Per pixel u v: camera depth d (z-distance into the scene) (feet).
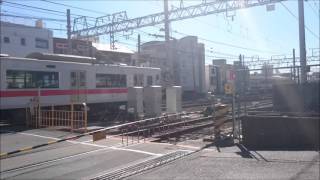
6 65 72.02
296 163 35.73
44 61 78.54
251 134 47.50
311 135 45.83
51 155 42.63
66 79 82.53
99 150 45.21
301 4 103.14
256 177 30.99
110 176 33.14
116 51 143.54
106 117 90.58
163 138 56.44
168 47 129.49
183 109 113.19
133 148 46.32
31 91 75.72
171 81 128.57
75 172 34.91
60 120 70.33
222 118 52.01
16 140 54.49
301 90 79.25
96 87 89.15
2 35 173.27
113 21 141.38
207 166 35.65
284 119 46.39
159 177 32.17
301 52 102.83
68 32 129.08
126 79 96.84
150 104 82.58
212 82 176.65
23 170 35.94
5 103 71.51
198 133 62.59
